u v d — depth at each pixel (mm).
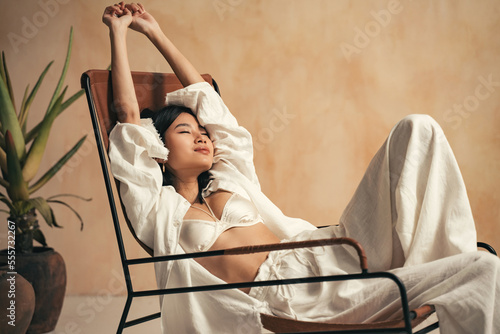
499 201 3717
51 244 3713
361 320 1628
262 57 3732
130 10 2281
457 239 1660
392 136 1765
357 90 3734
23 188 2953
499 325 1443
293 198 3758
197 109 2162
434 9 3709
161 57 3666
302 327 1622
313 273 1826
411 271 1581
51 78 3736
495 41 3691
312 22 3732
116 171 1886
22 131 3176
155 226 1864
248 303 1760
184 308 1781
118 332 1799
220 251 1617
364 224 1796
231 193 2072
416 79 3719
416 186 1714
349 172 3754
